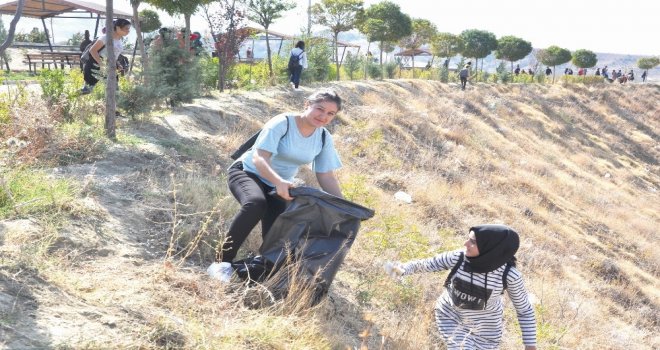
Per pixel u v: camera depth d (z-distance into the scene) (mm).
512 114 36531
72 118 8141
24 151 5965
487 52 50344
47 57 19938
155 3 12336
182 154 7855
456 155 18688
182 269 4578
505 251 4184
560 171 26156
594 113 48625
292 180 4848
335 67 29094
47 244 4043
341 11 30078
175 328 3568
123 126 8633
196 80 11852
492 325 4480
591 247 15883
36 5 22641
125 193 5762
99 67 9305
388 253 7086
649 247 18297
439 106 25578
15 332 3000
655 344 10250
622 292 12891
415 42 45094
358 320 5363
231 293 4340
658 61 77125
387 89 24938
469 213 13555
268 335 3846
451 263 4418
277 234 4488
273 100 15539
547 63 62312
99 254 4426
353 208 4504
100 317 3438
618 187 31188
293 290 4355
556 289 9883
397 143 16672
